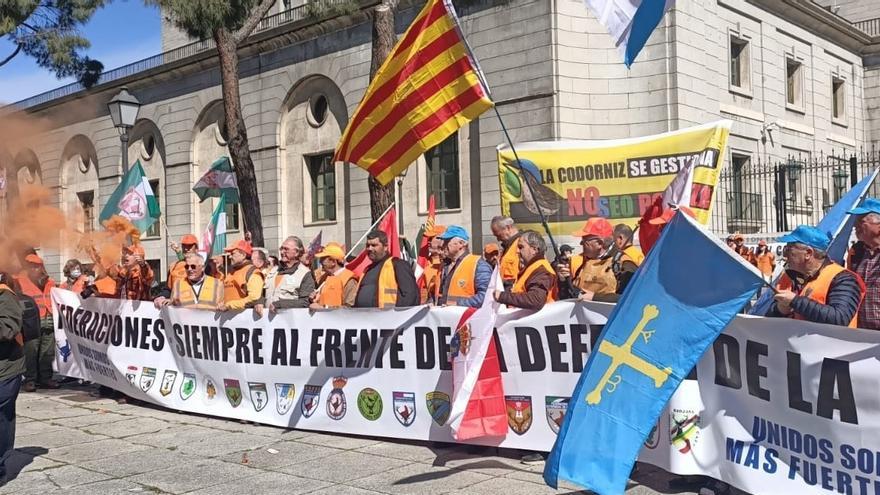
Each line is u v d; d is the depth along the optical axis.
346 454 6.45
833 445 4.23
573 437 4.52
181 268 9.80
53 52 21.44
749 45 21.58
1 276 5.91
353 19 21.38
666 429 5.13
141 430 7.70
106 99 30.47
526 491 5.27
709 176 7.64
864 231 5.19
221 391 8.08
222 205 14.41
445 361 6.45
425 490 5.35
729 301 4.28
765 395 4.58
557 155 8.55
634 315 4.58
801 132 24.16
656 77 17.73
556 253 6.69
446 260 7.02
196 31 14.30
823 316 4.42
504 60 18.11
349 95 21.86
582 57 17.62
